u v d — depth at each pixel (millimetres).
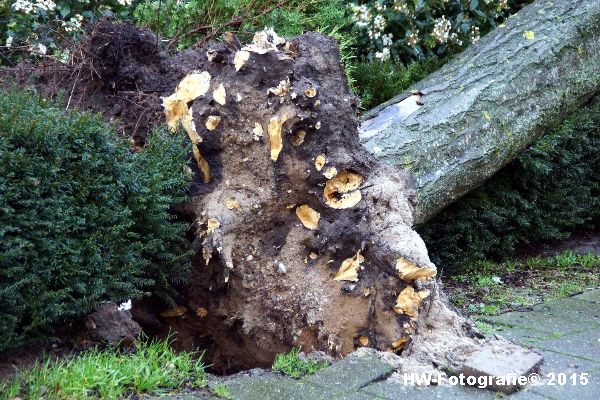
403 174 4238
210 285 4094
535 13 6656
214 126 4074
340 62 4270
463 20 7234
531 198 6547
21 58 5473
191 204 4062
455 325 3773
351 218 4012
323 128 4016
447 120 5570
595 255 6941
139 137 4363
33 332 3311
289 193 4043
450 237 5965
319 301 3953
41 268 3191
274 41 4180
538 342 4199
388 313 3768
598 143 6793
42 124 3236
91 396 2969
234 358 4277
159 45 4703
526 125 5988
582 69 6445
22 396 2928
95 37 4469
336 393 3178
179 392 3170
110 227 3447
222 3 6188
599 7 6480
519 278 6125
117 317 3666
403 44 7336
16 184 3074
